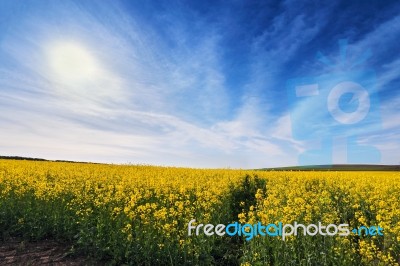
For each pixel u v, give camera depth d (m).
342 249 8.72
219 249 10.20
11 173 19.88
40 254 10.08
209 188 16.58
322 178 24.81
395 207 12.68
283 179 24.06
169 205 14.01
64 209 12.25
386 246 9.86
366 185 18.62
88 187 16.05
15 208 12.55
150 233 9.58
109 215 11.55
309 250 8.96
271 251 9.39
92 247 10.02
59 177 19.73
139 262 9.20
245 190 21.47
